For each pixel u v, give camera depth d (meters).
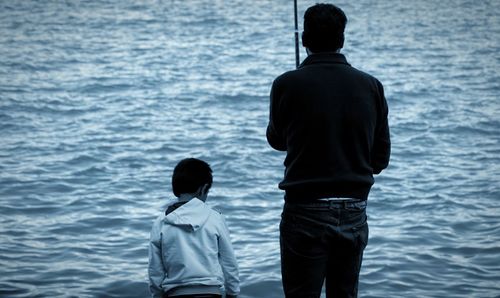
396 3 58.00
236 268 4.51
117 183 12.34
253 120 18.23
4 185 12.11
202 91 22.88
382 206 10.84
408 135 16.38
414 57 32.38
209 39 38.84
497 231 9.44
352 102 3.84
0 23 45.31
